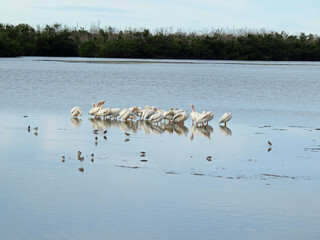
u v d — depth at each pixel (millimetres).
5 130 24469
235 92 47812
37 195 14758
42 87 47156
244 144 22562
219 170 17938
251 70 86688
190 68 87688
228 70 84688
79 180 16281
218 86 53656
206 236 12344
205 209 14016
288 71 85750
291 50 137875
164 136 24172
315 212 13992
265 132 25828
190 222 13102
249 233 12547
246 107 36719
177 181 16422
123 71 74000
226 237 12312
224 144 22484
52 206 13953
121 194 15016
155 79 60750
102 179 16438
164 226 12836
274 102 40344
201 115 27219
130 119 29656
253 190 15711
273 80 63781
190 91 47688
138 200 14570
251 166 18609
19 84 49156
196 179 16719
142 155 19859
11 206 13891
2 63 86625
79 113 29406
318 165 18922
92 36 144125
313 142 23328
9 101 36281
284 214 13805
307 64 117750
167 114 28109
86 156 19469
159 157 19609
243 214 13719
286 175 17500
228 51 134500
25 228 12555
